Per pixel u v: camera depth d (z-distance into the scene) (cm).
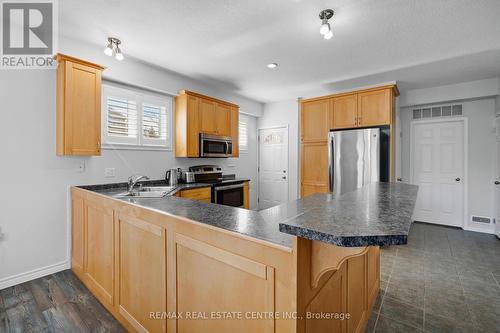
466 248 329
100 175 287
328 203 111
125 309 171
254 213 141
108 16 213
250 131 530
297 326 83
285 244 90
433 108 438
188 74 354
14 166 227
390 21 217
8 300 204
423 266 276
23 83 230
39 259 242
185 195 311
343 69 332
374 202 114
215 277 113
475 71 339
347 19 214
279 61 307
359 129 354
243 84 399
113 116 299
